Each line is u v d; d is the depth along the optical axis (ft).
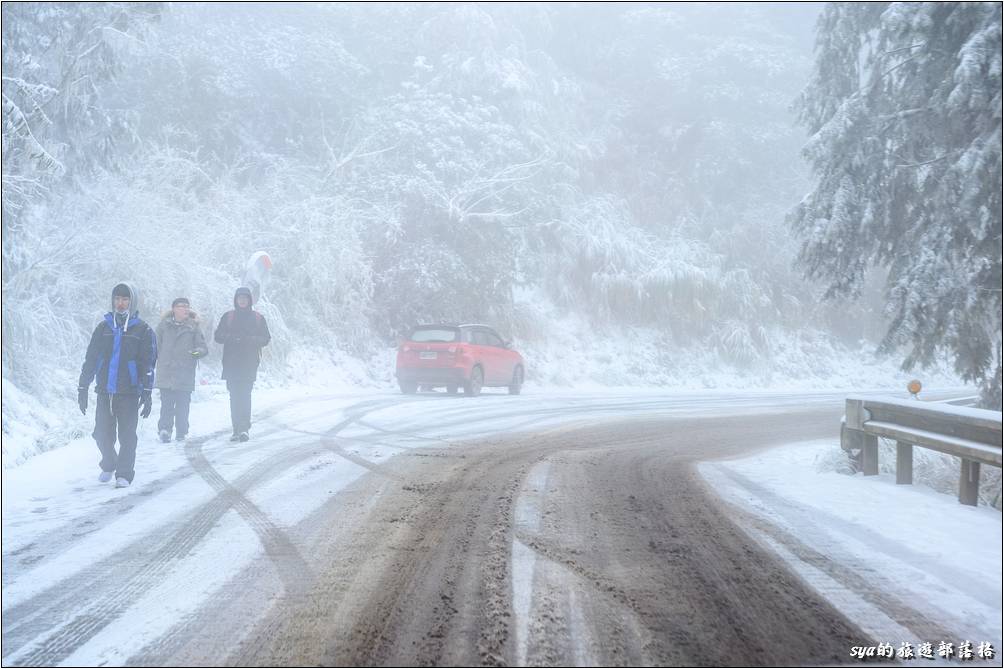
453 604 12.85
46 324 42.88
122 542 16.40
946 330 32.07
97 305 49.24
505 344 65.05
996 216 30.86
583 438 35.42
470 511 19.49
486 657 10.87
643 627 12.01
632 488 23.12
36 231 44.75
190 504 20.03
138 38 48.65
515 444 32.30
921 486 25.04
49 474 24.38
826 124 38.55
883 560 15.83
